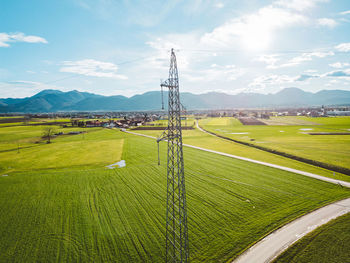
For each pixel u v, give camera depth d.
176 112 24.73
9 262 23.95
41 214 33.91
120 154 75.62
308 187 40.81
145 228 29.64
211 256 24.11
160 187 43.81
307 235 26.72
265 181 44.62
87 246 26.34
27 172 55.66
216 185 43.66
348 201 34.75
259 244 25.66
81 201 38.06
